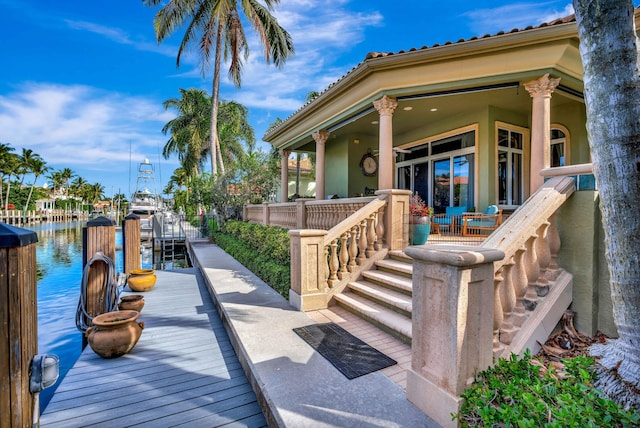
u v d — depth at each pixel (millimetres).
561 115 7605
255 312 4367
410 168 9930
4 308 1625
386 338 3535
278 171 14891
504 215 7520
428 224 5402
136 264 7262
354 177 10422
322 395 2455
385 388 2551
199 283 7242
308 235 4461
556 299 2900
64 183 67562
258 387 2668
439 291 2098
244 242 9398
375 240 5168
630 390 1868
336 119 7965
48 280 10750
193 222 22672
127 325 3721
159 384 3057
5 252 1633
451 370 1991
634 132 1866
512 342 2586
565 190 3039
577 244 3008
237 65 15086
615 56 1895
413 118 8523
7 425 1620
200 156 27844
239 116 24375
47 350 5203
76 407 2686
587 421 1560
